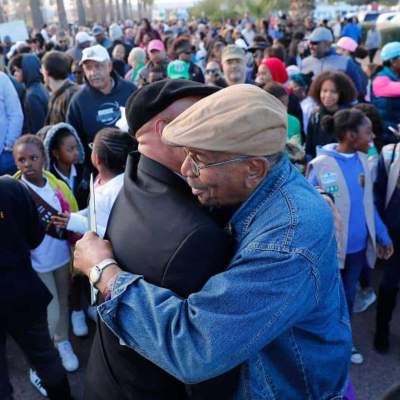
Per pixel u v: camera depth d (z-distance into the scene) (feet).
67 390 7.77
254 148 3.12
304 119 14.32
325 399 3.81
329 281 3.48
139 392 3.86
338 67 18.79
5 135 12.97
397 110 14.07
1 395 6.88
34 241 7.23
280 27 65.10
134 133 4.14
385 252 9.04
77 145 10.31
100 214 7.25
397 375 9.19
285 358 3.65
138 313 3.34
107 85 12.22
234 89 3.30
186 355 3.18
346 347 3.93
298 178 3.59
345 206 8.54
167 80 4.17
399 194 8.87
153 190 3.77
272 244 3.20
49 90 17.51
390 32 53.26
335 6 119.75
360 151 8.70
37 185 8.57
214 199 3.51
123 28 81.92
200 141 3.11
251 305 3.12
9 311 6.75
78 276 9.52
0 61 21.38
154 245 3.46
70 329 10.71
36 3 79.71
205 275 3.35
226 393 3.75
